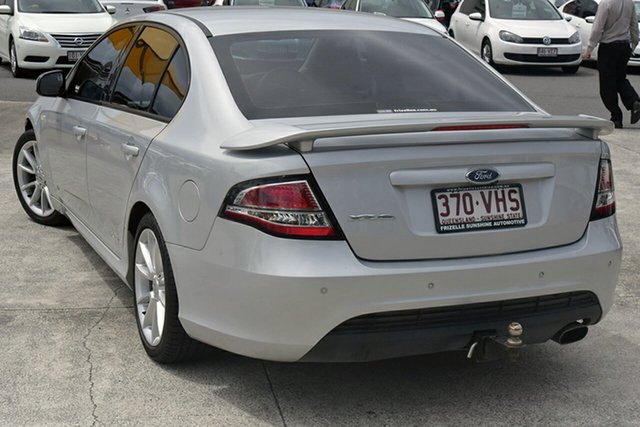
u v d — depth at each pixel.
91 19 17.05
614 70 12.73
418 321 4.07
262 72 4.66
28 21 16.64
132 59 5.55
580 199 4.34
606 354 5.16
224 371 4.76
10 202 8.08
